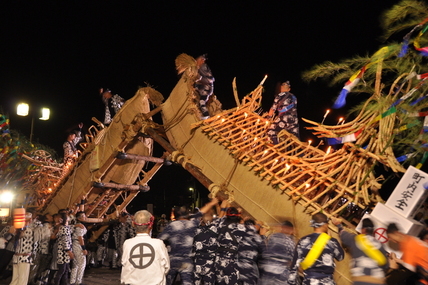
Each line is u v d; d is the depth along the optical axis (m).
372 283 4.93
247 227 6.80
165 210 28.17
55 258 9.82
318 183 7.15
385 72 6.56
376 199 6.84
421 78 5.77
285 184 7.30
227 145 8.30
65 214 9.77
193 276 7.00
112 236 14.48
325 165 7.21
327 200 7.19
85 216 11.75
